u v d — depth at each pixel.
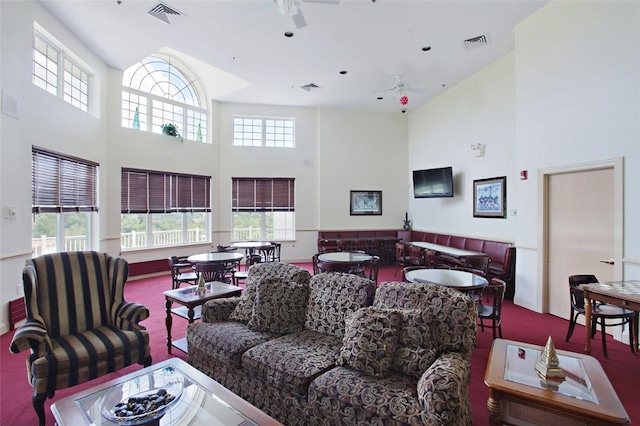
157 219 6.84
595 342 3.38
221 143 7.91
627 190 3.29
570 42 3.81
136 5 4.01
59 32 4.42
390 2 3.90
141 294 5.24
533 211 4.41
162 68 7.02
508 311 4.40
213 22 4.34
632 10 3.21
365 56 5.33
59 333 2.44
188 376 1.91
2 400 2.36
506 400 1.68
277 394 2.02
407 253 6.73
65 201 4.74
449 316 2.00
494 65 5.59
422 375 1.77
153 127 6.84
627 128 3.28
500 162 5.54
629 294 2.71
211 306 2.81
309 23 4.34
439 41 4.86
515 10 4.17
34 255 4.28
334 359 2.08
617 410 1.43
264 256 6.67
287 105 8.14
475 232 6.15
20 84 3.75
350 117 8.40
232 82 7.14
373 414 1.62
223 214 7.94
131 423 1.41
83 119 5.14
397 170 8.58
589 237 3.73
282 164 8.21
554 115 4.04
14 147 3.66
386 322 2.00
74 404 1.63
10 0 3.57
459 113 6.55
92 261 2.77
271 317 2.57
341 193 8.37
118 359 2.35
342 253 5.51
